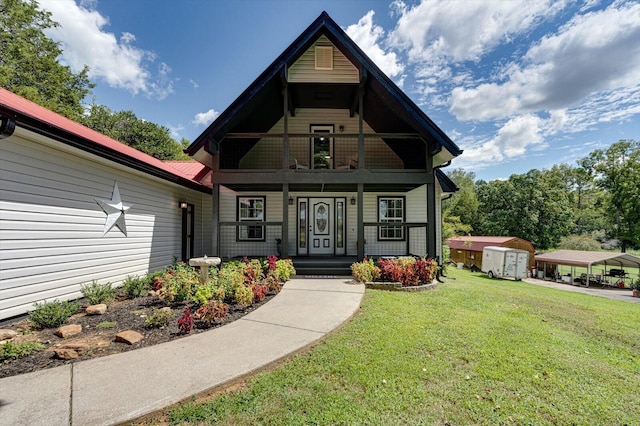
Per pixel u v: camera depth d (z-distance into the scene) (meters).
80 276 5.25
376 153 10.33
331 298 5.42
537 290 11.93
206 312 3.98
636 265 19.00
